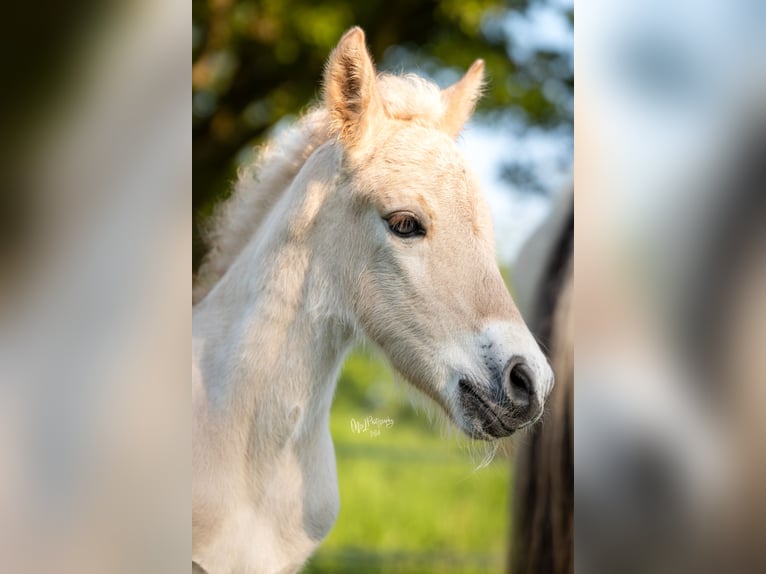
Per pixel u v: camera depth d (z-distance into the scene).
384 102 2.19
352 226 2.09
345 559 4.51
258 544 2.06
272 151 2.39
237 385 2.05
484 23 6.24
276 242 2.11
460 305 2.02
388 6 5.86
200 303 2.31
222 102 5.93
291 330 2.08
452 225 2.04
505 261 6.12
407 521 5.27
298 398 2.08
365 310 2.10
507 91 6.03
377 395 7.12
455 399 2.03
